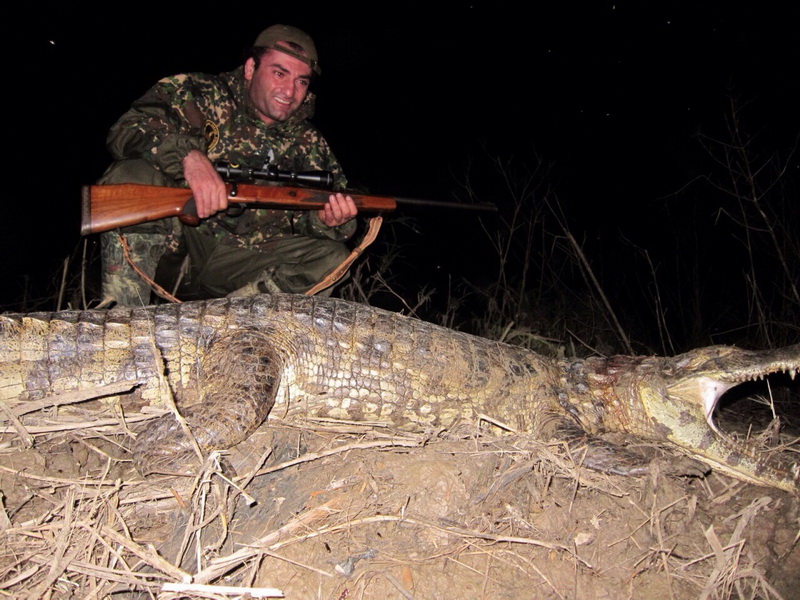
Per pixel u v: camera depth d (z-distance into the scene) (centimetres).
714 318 304
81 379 146
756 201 258
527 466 132
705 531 127
